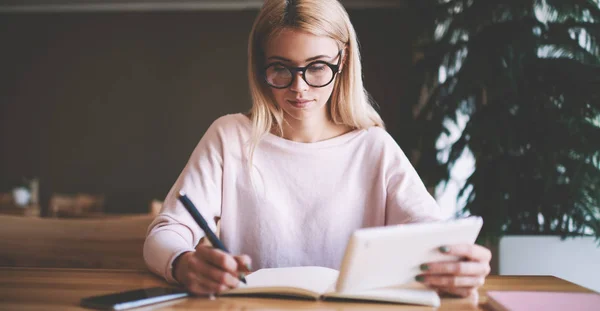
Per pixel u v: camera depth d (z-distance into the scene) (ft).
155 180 22.50
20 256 4.23
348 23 4.06
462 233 2.81
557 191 6.50
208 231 3.01
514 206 6.68
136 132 22.58
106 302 2.63
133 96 22.61
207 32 22.36
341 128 4.47
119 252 4.26
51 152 22.81
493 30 6.97
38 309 2.62
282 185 4.28
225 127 4.38
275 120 4.40
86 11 22.74
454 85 7.61
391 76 21.39
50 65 22.86
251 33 4.11
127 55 22.62
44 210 22.72
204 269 2.82
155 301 2.73
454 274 2.83
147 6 22.44
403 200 4.15
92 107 22.72
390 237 2.53
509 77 6.69
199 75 22.39
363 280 2.68
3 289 3.07
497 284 3.37
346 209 4.29
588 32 6.57
